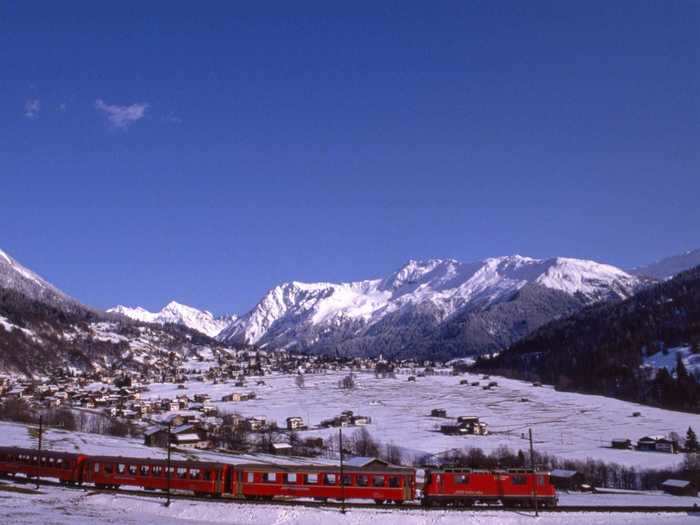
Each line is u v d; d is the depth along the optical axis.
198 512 83.12
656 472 174.62
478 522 79.69
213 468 90.44
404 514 81.38
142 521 77.38
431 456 192.38
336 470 89.69
